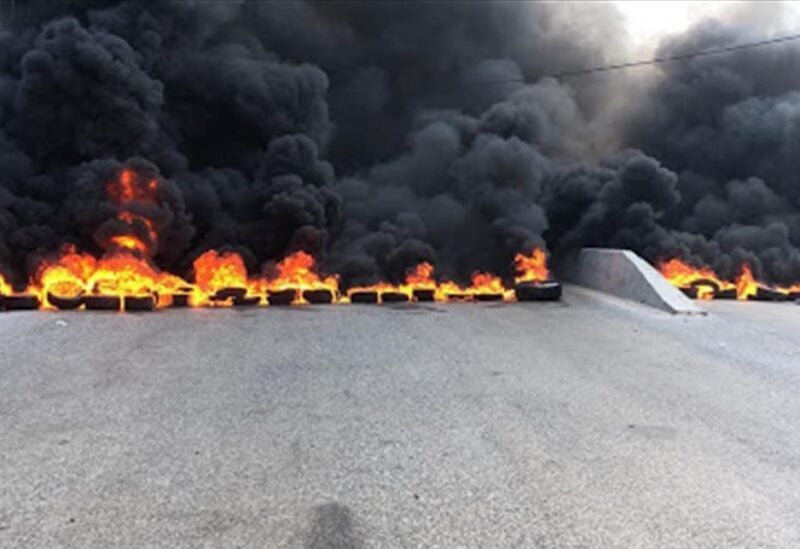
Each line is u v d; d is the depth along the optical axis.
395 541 4.59
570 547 4.55
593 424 7.07
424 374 9.04
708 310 15.23
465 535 4.69
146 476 5.59
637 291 15.92
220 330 11.87
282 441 6.45
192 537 4.60
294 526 4.78
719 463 6.05
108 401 7.61
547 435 6.71
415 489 5.42
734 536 4.73
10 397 7.70
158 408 7.39
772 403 7.94
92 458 5.95
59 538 4.55
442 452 6.22
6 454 6.01
